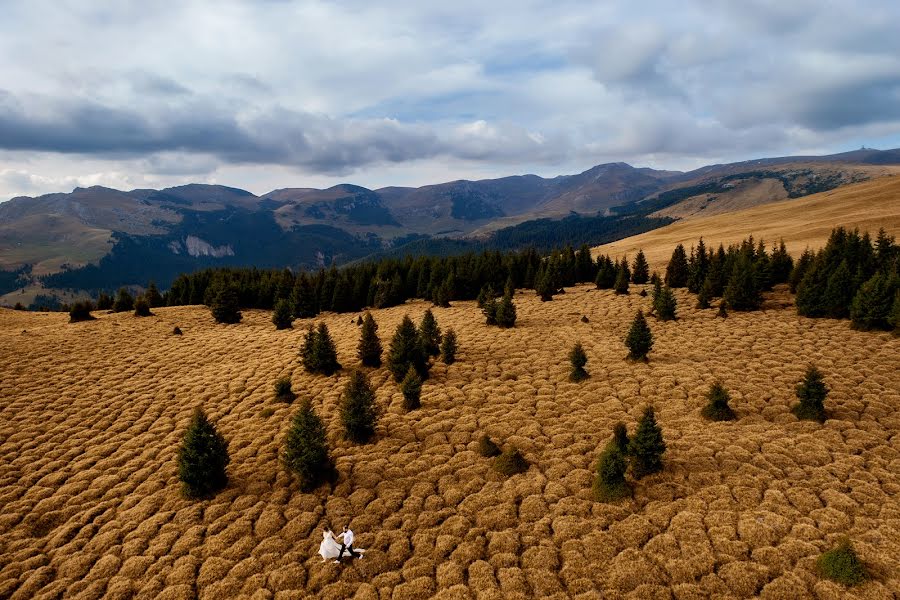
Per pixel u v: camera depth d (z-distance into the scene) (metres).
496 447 31.45
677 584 19.83
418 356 44.72
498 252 104.44
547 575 21.06
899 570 18.94
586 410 36.41
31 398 44.22
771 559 20.38
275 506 28.08
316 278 99.62
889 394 33.88
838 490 24.44
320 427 30.28
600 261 95.50
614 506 25.08
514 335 56.47
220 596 21.88
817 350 43.78
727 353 45.09
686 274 79.50
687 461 28.09
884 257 65.06
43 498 31.12
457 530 24.66
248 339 62.72
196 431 29.75
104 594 22.88
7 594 23.52
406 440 34.53
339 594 21.38
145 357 55.47
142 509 29.11
